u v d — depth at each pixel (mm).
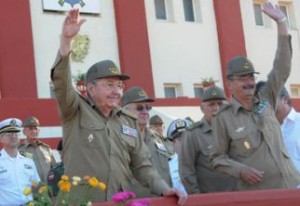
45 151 12188
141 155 6035
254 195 5516
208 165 7855
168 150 9141
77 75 18141
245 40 23594
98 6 20719
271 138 6566
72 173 5711
